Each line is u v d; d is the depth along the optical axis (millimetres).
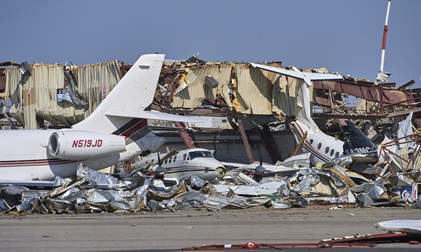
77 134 90438
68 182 81938
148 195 78562
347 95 163375
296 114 139875
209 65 137875
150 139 99000
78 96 137500
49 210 73125
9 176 87938
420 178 88188
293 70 138750
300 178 97688
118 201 73750
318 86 151625
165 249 42375
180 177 115875
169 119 95312
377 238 43219
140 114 95812
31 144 89750
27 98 139375
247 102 138625
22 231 52969
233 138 160500
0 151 87625
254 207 78750
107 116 96125
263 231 52625
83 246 44219
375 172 102062
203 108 149125
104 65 132875
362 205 83125
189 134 150500
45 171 90125
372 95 153750
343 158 103562
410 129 115625
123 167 130125
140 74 97938
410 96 160125
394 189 87062
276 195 84062
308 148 131375
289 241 46469
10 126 146875
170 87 138000
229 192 85188
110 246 44156
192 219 63781
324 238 48281
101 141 92312
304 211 74625
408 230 42188
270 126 165125
